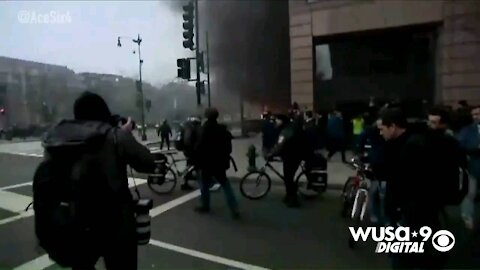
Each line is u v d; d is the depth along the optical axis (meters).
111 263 2.65
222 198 8.50
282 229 6.11
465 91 14.73
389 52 16.64
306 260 4.73
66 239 2.48
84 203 2.47
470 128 5.68
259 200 8.27
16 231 6.13
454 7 14.80
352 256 4.84
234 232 5.98
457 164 3.15
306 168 8.34
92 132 2.53
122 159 2.63
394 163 3.59
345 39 17.42
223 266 4.57
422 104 15.90
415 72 16.09
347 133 16.56
